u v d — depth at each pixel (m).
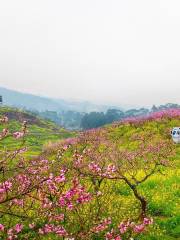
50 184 12.62
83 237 13.51
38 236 13.39
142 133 50.72
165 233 18.53
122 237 15.53
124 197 22.86
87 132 53.81
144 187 25.77
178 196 24.06
